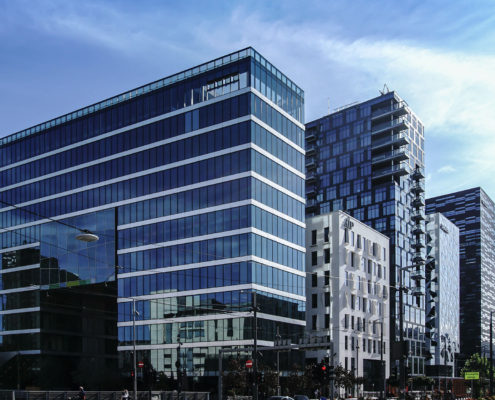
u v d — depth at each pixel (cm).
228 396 5847
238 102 6556
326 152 12925
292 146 7181
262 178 6488
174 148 7006
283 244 6738
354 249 8456
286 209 6894
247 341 6028
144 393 5319
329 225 8231
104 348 8662
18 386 7875
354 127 12481
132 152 7388
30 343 7912
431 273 13900
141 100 7450
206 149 6719
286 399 4397
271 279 6425
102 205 7569
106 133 7719
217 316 6281
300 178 7281
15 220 8600
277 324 6419
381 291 9156
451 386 10119
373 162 11994
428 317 13638
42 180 8350
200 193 6675
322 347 4109
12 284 8388
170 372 6531
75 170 7962
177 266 6706
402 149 12094
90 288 7656
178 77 7150
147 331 6831
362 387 8081
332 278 8006
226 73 6738
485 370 13788
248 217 6222
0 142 9075
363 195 12006
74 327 8281
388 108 11969
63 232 7919
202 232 6562
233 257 6266
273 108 6881
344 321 7912
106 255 7388
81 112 8062
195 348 6391
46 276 7962
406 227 11944
